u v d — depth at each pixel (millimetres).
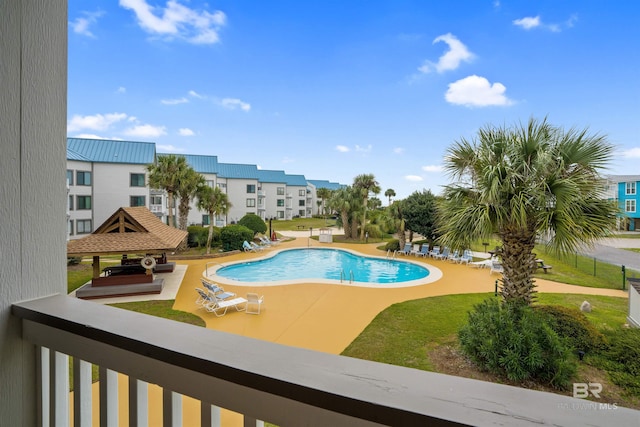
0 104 1253
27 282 1332
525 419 596
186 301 9852
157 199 29000
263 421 829
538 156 5492
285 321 7789
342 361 815
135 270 12359
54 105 1456
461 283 12266
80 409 1177
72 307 1253
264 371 781
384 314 8211
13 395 1262
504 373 4676
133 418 1042
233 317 8164
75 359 1177
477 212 5824
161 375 985
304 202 59562
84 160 24547
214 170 40156
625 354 4566
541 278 12133
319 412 748
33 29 1371
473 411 619
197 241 21688
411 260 18203
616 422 576
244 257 19391
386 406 655
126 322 1092
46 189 1411
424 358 5414
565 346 4594
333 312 8508
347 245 24500
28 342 1299
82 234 24375
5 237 1265
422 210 19375
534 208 5586
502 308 5613
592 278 12180
